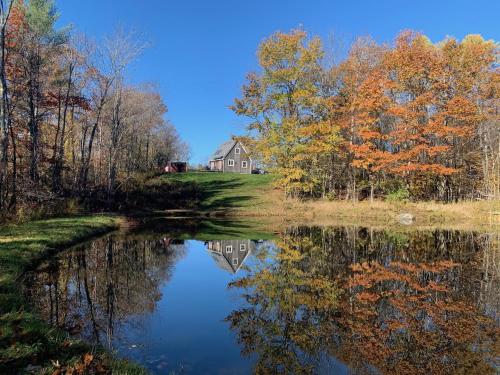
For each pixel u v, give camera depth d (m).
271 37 33.66
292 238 20.47
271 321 7.94
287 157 34.25
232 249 17.27
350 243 18.66
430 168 30.89
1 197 17.97
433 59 32.47
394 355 6.38
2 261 10.41
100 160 36.00
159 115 62.84
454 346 6.73
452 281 11.27
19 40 22.06
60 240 14.92
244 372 5.68
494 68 32.97
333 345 6.79
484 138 34.75
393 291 10.18
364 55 34.88
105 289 10.05
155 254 15.73
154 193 38.28
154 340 6.82
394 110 30.97
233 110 34.62
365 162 31.22
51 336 5.65
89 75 28.20
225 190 43.81
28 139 26.05
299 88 34.16
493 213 28.38
